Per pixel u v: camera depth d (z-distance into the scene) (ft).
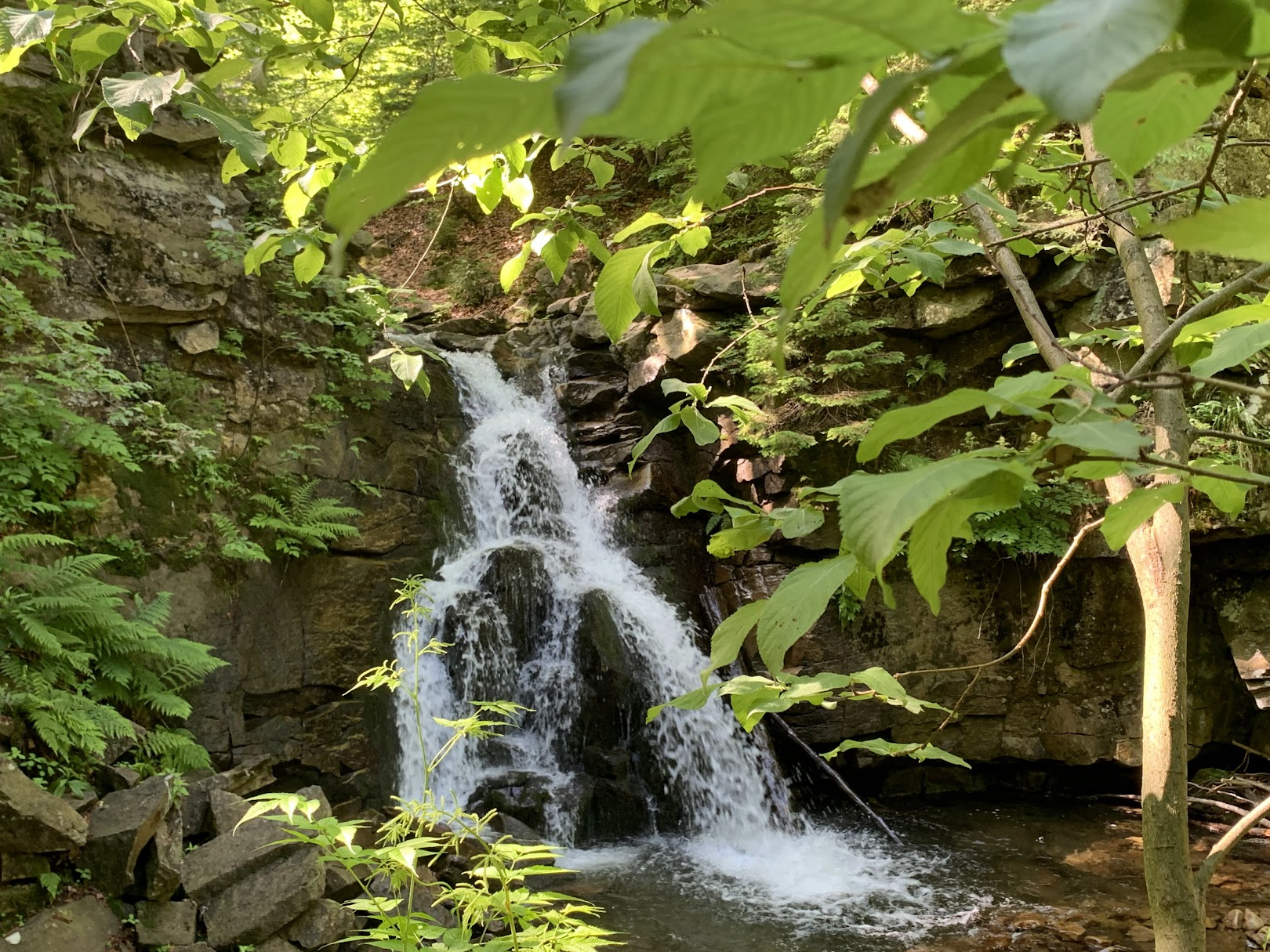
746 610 3.24
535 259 41.70
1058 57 0.81
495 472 29.40
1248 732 25.00
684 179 37.83
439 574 26.35
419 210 47.80
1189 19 1.04
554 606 26.37
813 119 1.10
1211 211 1.25
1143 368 2.66
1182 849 3.61
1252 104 21.89
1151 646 3.79
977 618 26.68
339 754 22.11
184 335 22.72
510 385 33.83
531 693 25.50
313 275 6.35
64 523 19.43
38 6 5.20
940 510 2.10
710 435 4.56
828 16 0.90
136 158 22.65
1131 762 24.97
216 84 5.29
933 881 20.11
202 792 17.13
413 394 28.63
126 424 20.85
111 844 13.78
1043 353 4.24
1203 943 3.54
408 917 5.54
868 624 26.40
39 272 20.26
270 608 22.30
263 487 23.41
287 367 24.84
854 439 25.34
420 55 33.27
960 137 1.14
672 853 22.07
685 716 25.34
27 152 20.85
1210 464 2.47
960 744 26.63
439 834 18.78
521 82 0.93
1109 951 16.44
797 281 1.33
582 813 22.45
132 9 4.75
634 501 30.32
